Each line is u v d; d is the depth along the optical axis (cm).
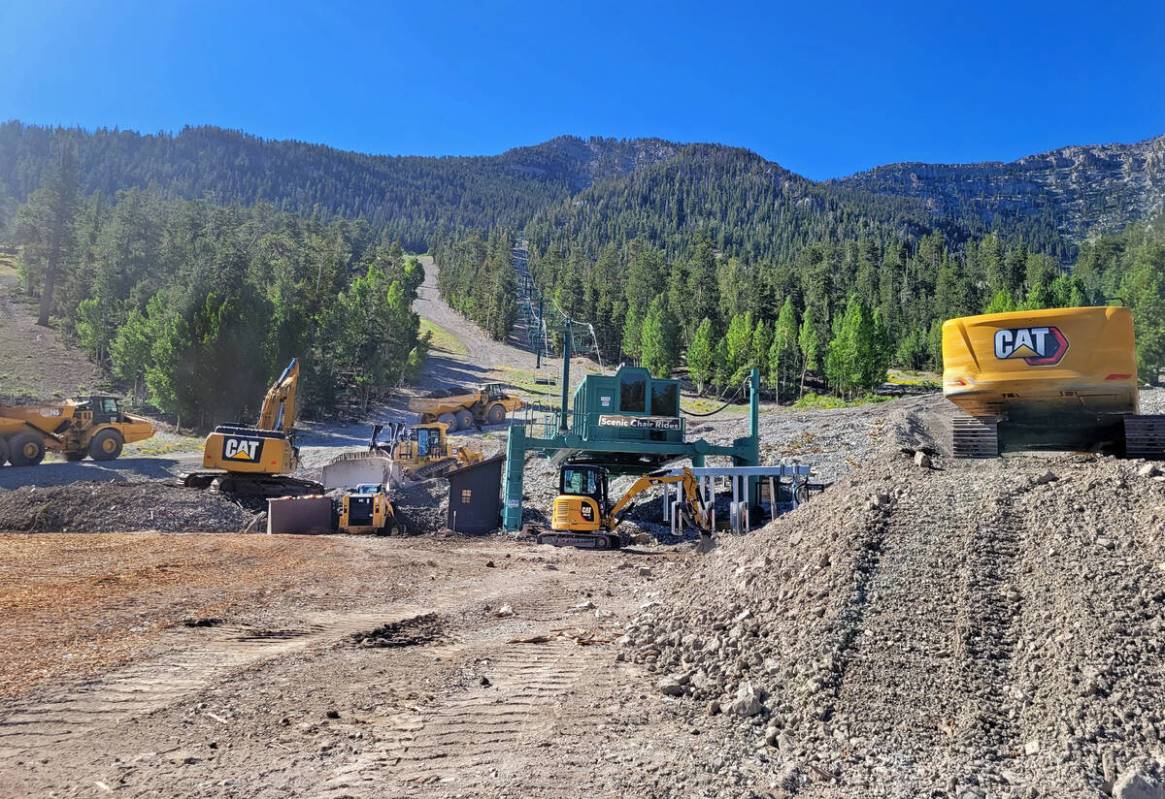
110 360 7325
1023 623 581
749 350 8188
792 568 767
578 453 2772
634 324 10062
